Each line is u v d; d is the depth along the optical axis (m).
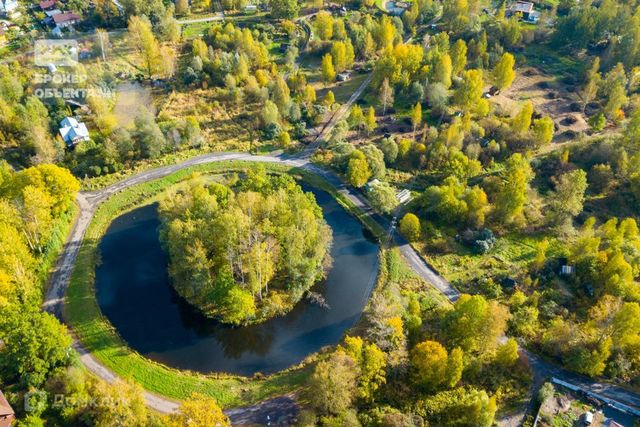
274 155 167.75
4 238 110.56
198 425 79.06
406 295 120.44
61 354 94.38
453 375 93.75
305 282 120.38
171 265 122.31
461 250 136.38
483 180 155.75
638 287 116.00
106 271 125.12
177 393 98.25
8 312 95.19
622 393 98.38
